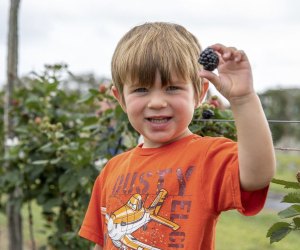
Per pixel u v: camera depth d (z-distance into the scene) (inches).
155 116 69.2
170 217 67.8
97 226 83.5
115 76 74.7
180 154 70.4
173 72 68.4
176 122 69.8
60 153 149.0
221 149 67.1
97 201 83.7
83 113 177.0
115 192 74.7
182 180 68.5
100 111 144.6
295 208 73.4
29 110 177.3
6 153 180.1
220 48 60.7
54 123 169.0
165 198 68.9
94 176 142.2
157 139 70.3
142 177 72.0
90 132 148.5
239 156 61.4
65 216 163.8
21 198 172.1
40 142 162.4
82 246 156.4
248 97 59.7
